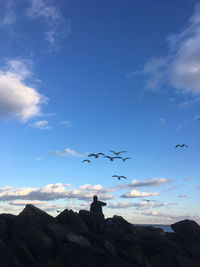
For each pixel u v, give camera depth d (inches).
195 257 1117.1
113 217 1418.6
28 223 1002.1
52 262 860.0
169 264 1010.1
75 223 1175.6
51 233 1000.9
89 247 979.9
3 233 973.8
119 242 1153.4
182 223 1362.0
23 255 875.4
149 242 1157.1
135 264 981.2
